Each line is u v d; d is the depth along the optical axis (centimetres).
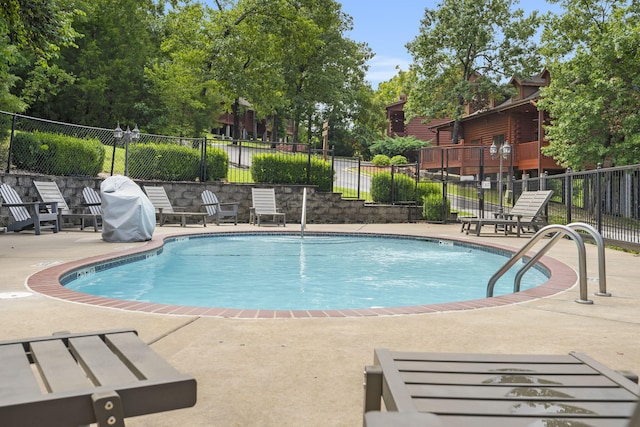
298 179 1662
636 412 71
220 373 248
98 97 2625
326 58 3972
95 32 2762
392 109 4594
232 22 2967
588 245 1001
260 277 672
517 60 3102
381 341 308
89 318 357
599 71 1936
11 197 1030
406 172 1827
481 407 123
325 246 1030
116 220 897
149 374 137
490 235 1209
